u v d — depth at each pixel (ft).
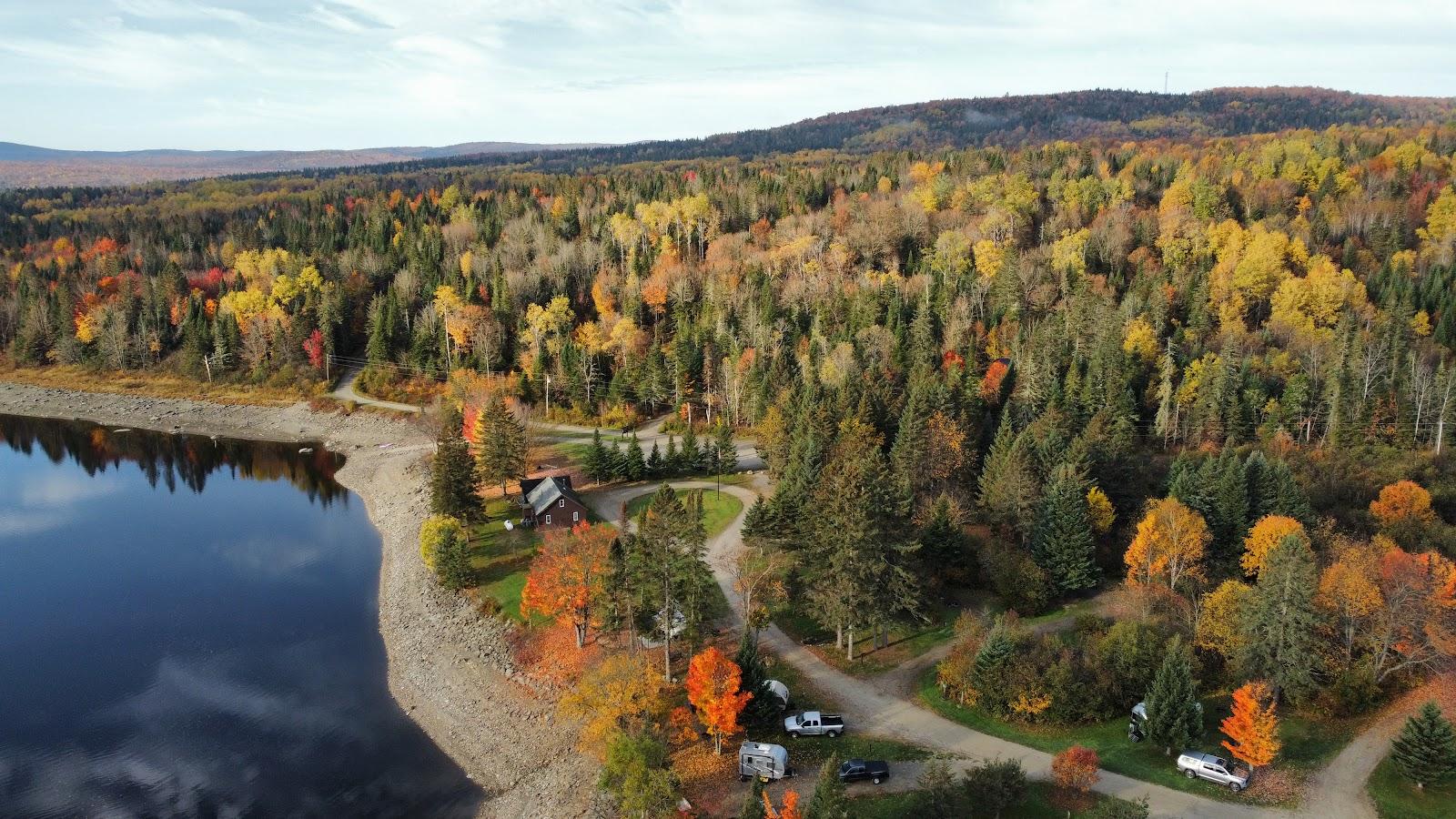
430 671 253.24
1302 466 321.73
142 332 640.17
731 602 270.87
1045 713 203.92
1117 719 204.74
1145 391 410.11
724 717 190.80
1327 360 406.21
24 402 602.85
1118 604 244.83
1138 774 182.39
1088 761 169.07
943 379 412.77
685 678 230.07
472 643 262.26
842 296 540.11
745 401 476.13
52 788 204.54
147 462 483.10
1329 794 173.88
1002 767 166.50
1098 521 285.84
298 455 495.82
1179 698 186.39
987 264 560.61
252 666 259.60
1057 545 263.90
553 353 549.54
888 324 484.74
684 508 240.53
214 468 472.85
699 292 606.55
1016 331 478.18
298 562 338.95
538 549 316.19
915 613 241.96
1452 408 344.49
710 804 182.60
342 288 649.61
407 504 385.91
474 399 459.73
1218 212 614.34
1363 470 319.06
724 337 512.22
